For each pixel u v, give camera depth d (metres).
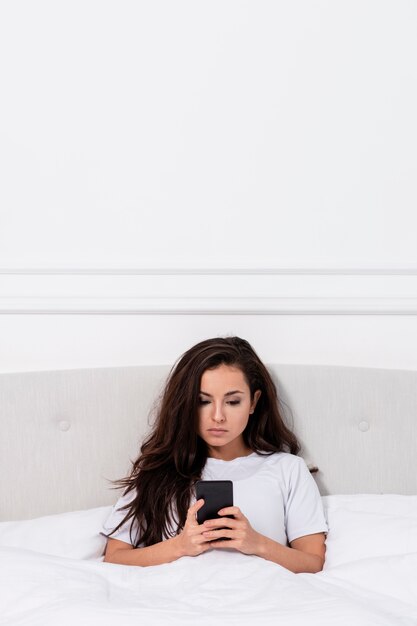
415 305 1.99
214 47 1.99
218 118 2.01
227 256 2.01
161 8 1.98
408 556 1.52
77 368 1.97
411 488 1.93
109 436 1.93
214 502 1.57
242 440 1.90
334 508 1.82
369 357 2.02
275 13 1.99
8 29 1.98
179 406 1.79
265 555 1.58
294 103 2.01
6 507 1.89
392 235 2.02
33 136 1.99
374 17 1.99
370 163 2.01
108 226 2.01
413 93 2.01
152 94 2.00
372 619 1.26
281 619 1.26
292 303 1.99
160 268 1.99
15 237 2.01
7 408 1.90
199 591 1.44
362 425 1.95
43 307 1.98
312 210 2.02
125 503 1.79
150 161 2.01
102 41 1.98
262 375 1.87
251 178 2.01
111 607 1.31
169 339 2.01
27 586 1.42
